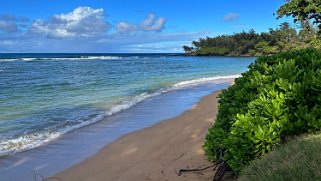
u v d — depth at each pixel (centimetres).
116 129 1030
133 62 7625
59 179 654
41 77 3241
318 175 363
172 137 877
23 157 789
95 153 800
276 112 468
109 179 627
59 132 1012
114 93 1933
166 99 1658
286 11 1572
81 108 1419
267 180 386
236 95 577
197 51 14925
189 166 624
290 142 450
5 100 1686
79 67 5278
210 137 581
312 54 598
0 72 4025
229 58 10619
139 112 1305
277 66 548
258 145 450
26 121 1173
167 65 6019
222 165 525
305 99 476
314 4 1457
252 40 12756
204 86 2323
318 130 456
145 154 752
